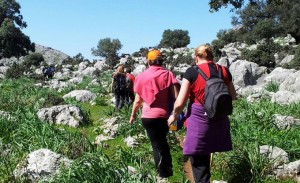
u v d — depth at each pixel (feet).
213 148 11.73
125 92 31.45
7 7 205.77
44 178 13.43
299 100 31.07
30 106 30.22
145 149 19.04
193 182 15.07
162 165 14.62
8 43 193.06
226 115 12.02
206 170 12.00
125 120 24.48
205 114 11.68
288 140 18.34
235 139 18.35
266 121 22.27
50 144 17.95
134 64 112.68
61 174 12.91
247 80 54.65
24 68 92.48
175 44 249.96
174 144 19.94
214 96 11.31
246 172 15.33
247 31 197.36
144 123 14.61
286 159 16.07
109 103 38.81
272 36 166.40
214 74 11.86
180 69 84.38
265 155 15.89
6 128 20.58
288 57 101.24
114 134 22.79
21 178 13.57
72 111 27.68
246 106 29.60
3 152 16.90
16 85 57.16
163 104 14.43
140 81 14.58
